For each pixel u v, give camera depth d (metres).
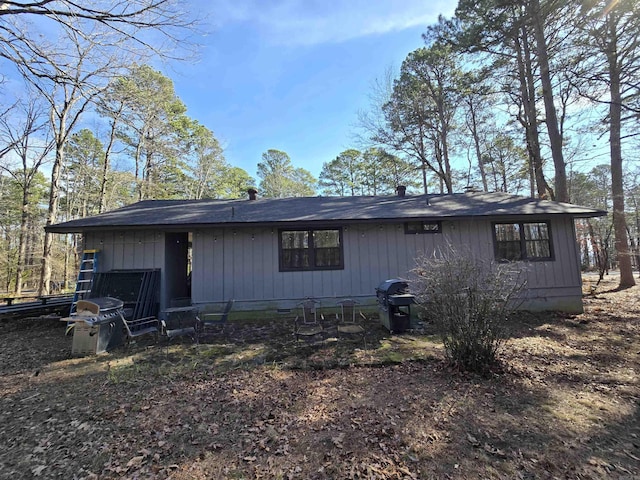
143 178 22.38
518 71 13.96
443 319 4.47
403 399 3.62
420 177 27.86
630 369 4.40
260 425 3.16
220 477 2.42
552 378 4.11
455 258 4.95
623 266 12.64
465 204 9.33
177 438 2.97
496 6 10.46
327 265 8.58
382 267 8.64
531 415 3.20
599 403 3.43
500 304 4.39
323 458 2.62
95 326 5.64
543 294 8.49
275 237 8.52
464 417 3.19
